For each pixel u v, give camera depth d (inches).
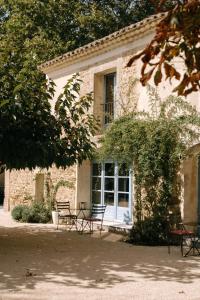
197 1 89.3
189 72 98.0
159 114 454.3
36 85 413.4
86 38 884.0
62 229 539.2
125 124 458.3
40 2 859.4
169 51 97.0
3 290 251.4
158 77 97.9
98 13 871.1
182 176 434.3
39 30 842.8
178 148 424.8
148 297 242.7
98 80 568.7
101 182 572.1
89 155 428.5
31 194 697.6
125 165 486.9
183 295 247.9
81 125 437.7
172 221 438.3
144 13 925.2
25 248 401.7
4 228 546.3
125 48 511.8
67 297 239.8
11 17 835.4
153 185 453.4
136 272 305.6
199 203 440.8
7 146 387.9
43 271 304.7
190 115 419.8
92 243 437.1
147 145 442.6
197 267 324.5
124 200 529.7
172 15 90.2
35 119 409.1
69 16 882.8
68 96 424.5
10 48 426.3
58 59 619.2
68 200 605.6
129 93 500.4
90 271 307.1
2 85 400.2
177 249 406.0
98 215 574.9
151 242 434.0
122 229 487.2
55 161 404.5
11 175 768.3
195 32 93.2
